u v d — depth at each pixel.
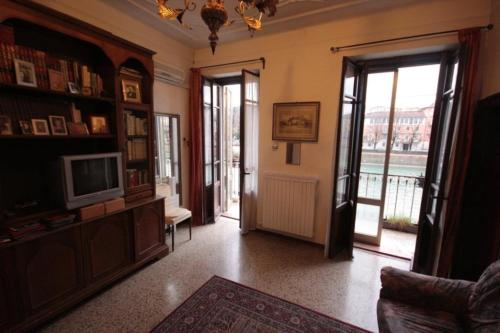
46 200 2.00
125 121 2.33
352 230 2.74
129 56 2.22
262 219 3.35
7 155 1.78
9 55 1.54
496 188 1.71
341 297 2.08
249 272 2.43
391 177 3.78
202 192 3.64
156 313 1.85
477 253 1.91
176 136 3.43
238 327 1.73
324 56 2.72
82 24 1.81
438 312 1.36
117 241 2.16
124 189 2.26
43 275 1.65
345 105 2.56
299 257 2.76
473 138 1.99
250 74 3.08
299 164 3.03
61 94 1.82
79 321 1.76
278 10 2.40
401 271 1.53
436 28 2.18
